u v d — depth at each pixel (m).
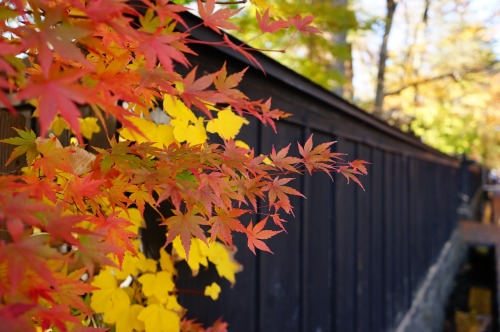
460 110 11.41
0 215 0.57
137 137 1.31
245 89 2.14
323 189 3.40
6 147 1.35
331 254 3.61
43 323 0.79
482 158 19.05
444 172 11.90
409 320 6.48
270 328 2.52
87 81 0.68
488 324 9.09
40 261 0.56
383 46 10.33
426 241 8.89
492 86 13.10
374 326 4.90
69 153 0.99
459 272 12.52
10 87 0.57
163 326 1.52
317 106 3.09
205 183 0.95
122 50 0.89
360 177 4.38
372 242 4.83
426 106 10.92
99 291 1.44
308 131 2.96
